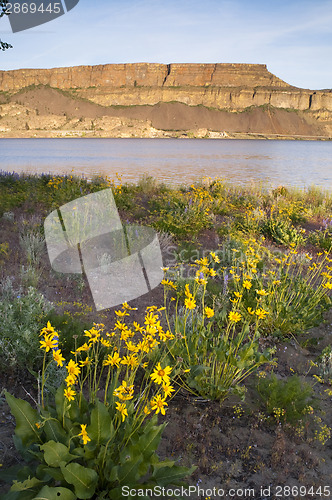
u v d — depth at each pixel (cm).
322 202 1359
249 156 5409
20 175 1428
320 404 336
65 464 200
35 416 228
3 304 380
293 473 261
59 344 341
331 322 498
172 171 2688
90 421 229
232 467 259
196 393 337
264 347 421
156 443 214
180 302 509
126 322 442
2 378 324
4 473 221
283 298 482
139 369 356
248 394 344
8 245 646
